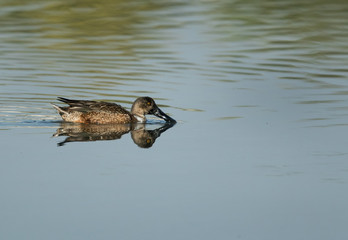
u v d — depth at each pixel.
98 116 14.25
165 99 15.98
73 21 26.12
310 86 17.05
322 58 20.20
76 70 18.70
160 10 28.66
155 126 14.05
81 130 13.59
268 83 17.33
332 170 10.75
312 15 27.84
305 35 23.70
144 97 14.54
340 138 12.60
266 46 21.92
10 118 14.33
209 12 28.28
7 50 21.16
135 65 19.30
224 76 18.09
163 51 21.09
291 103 15.48
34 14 27.30
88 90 16.70
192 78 17.86
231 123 13.88
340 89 16.69
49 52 20.98
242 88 16.88
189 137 12.88
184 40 22.72
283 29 24.75
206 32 24.09
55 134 13.10
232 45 22.02
